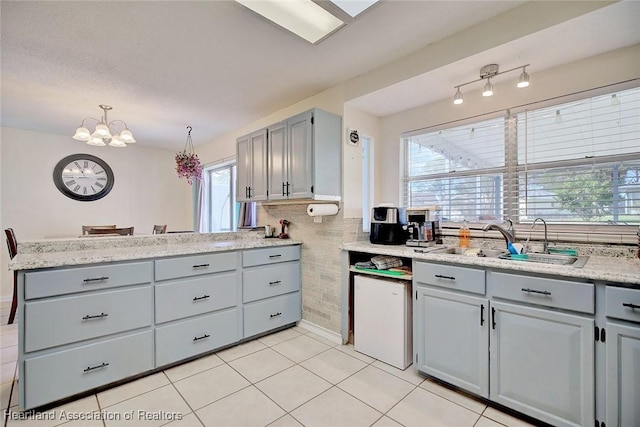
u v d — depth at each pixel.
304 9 1.71
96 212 4.82
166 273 2.23
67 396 1.83
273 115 3.54
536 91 2.20
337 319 2.75
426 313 2.05
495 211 2.42
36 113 3.52
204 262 2.42
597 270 1.45
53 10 1.72
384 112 3.02
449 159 2.69
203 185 5.20
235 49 2.17
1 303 4.01
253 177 3.21
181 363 2.34
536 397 1.60
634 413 1.34
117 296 2.02
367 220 3.08
